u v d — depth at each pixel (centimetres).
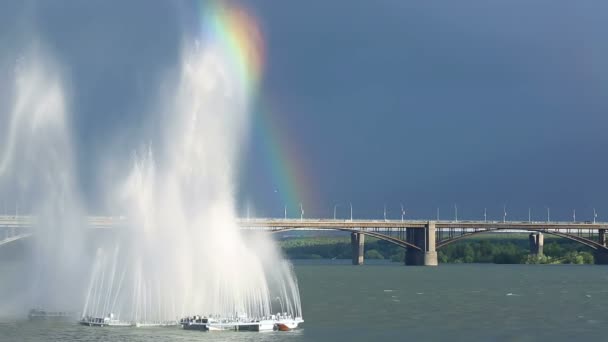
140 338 10362
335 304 15750
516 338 10981
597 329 11894
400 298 17488
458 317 13438
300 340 10550
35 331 10919
